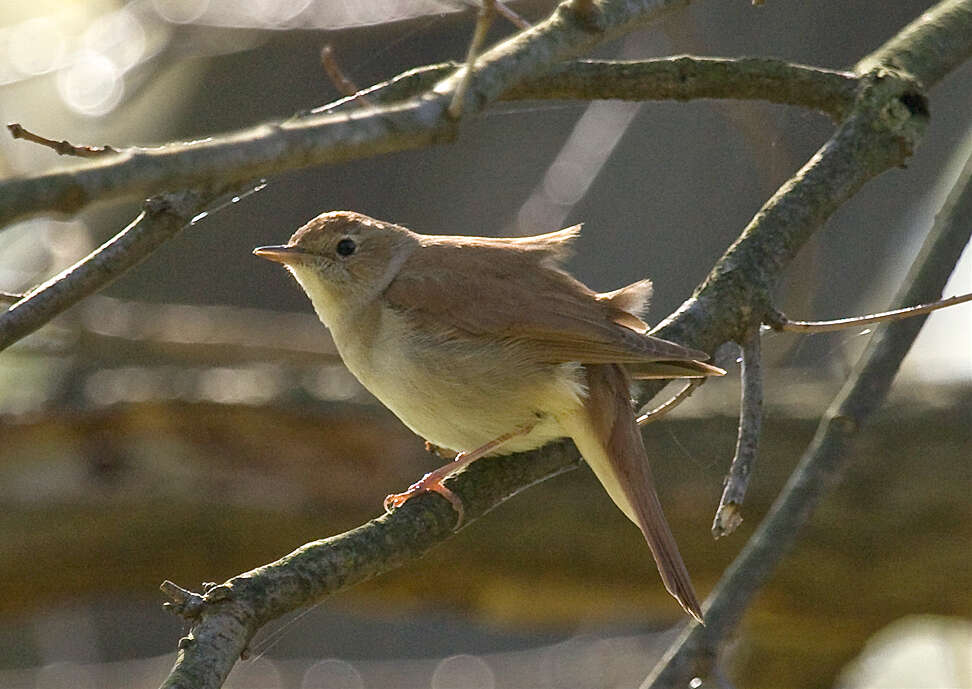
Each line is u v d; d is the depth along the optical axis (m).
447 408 7.44
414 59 14.12
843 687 11.16
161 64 13.36
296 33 13.02
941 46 8.46
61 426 10.86
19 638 14.50
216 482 10.72
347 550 6.09
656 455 10.58
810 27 13.38
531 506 10.52
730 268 7.23
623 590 10.74
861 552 10.16
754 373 6.78
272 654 14.38
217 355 12.45
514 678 13.35
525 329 7.23
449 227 14.63
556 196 12.05
